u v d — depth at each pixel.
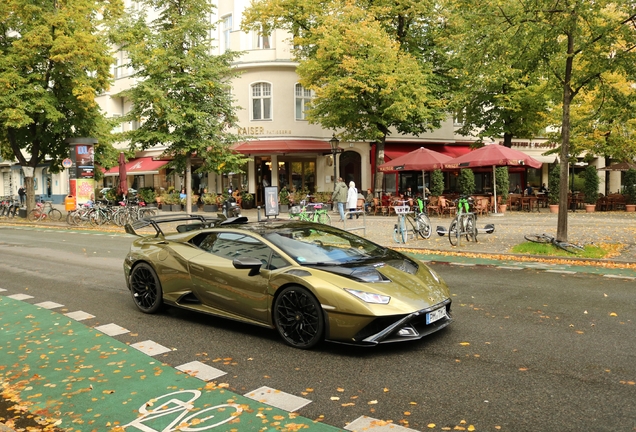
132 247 7.50
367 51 23.28
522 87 26.38
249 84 29.89
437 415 3.84
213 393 4.39
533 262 10.98
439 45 26.14
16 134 26.70
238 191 29.89
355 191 20.16
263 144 29.34
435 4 25.30
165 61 20.83
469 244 13.45
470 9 12.52
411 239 15.12
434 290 5.60
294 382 4.58
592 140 25.11
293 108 29.92
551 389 4.24
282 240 6.10
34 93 23.72
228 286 6.12
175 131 21.48
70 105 25.42
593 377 4.47
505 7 11.59
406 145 32.66
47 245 16.06
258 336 6.01
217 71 21.62
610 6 12.12
